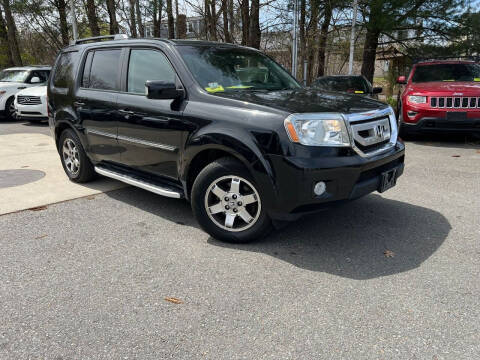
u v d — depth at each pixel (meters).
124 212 4.39
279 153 3.06
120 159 4.55
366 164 3.19
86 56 5.06
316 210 3.13
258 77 4.35
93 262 3.24
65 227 3.97
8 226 3.99
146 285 2.89
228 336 2.34
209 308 2.61
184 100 3.72
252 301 2.69
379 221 4.04
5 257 3.34
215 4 14.59
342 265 3.16
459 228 3.84
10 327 2.43
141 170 4.35
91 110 4.76
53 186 5.36
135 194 5.02
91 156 5.04
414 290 2.80
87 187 5.32
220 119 3.40
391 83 17.97
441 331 2.37
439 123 7.57
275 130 3.09
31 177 5.82
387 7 12.49
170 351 2.22
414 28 13.53
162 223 4.07
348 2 13.20
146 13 17.80
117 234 3.79
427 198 4.71
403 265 3.15
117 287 2.87
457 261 3.20
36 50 24.17
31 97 11.72
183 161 3.68
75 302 2.69
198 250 3.44
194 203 3.59
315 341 2.29
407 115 7.89
